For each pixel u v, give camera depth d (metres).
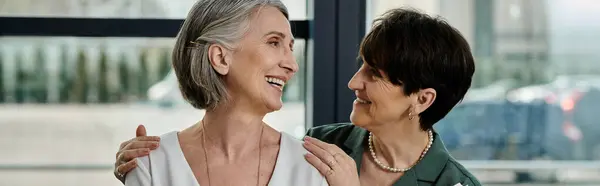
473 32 2.57
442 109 1.67
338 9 2.25
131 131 2.51
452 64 1.60
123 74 2.46
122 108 2.49
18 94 2.47
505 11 2.58
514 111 2.61
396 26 1.60
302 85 2.40
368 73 1.66
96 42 2.43
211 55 1.36
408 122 1.66
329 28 2.26
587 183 2.71
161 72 2.46
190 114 2.50
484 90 2.60
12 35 2.27
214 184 1.40
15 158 2.51
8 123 2.48
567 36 2.61
